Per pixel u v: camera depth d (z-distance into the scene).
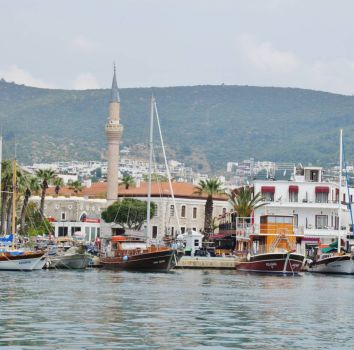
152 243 150.75
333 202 187.75
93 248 178.25
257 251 153.12
